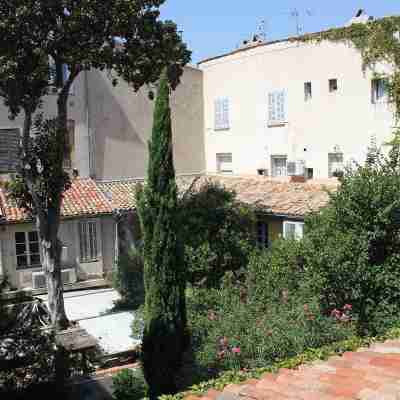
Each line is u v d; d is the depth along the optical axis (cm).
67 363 1259
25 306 1409
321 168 2338
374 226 1141
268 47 2511
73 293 2211
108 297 2144
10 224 2083
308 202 1889
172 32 1741
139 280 1988
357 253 1126
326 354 726
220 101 2762
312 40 2325
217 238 1673
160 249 1278
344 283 1123
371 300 1112
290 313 1223
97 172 2495
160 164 1300
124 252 2367
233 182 2400
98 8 1517
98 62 1608
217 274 1653
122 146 2562
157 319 1266
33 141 1684
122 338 1652
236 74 2670
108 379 1310
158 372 1251
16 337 1130
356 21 2345
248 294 1462
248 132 2638
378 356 672
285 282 1416
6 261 2106
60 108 1702
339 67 2239
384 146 2095
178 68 1773
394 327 1046
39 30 1504
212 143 2830
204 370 1152
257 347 1106
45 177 1675
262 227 2027
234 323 1238
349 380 571
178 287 1285
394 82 2008
